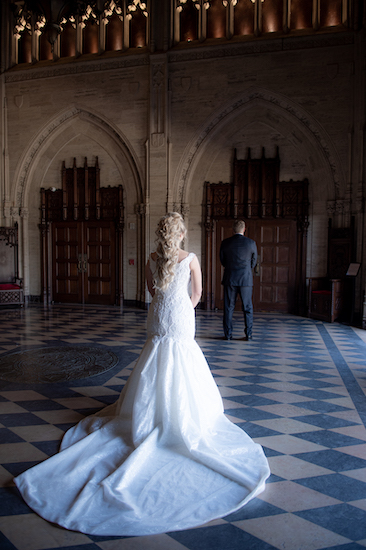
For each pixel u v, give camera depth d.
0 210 12.67
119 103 11.58
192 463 2.59
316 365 5.42
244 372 5.06
